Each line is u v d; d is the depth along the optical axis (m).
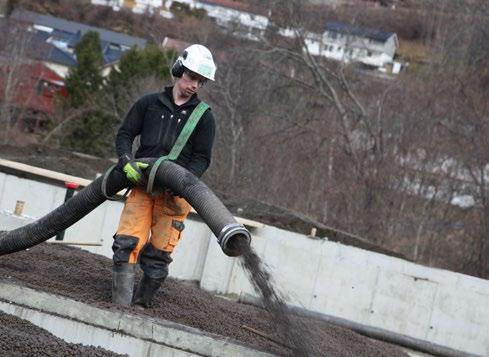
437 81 44.03
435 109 40.88
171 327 10.62
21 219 17.56
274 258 23.05
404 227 36.22
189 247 22.80
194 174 10.84
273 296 9.98
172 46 64.12
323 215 37.19
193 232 22.80
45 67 74.25
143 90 55.47
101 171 30.75
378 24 61.28
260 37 44.94
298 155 40.41
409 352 17.95
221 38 45.59
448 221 36.34
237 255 9.96
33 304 10.79
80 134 60.62
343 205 37.41
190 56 10.75
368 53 53.09
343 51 48.06
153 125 10.86
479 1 49.03
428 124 39.88
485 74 44.97
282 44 45.12
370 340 14.59
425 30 60.06
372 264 22.66
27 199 23.84
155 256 11.27
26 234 11.39
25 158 30.09
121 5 113.50
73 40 105.81
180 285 14.16
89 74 63.19
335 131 41.41
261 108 43.06
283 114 42.22
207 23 51.12
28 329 10.17
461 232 36.16
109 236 22.80
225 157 40.09
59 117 62.47
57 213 11.25
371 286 22.62
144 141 10.90
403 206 36.47
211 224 10.07
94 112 59.75
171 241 11.22
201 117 10.87
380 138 39.44
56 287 11.58
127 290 11.14
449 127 39.88
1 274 11.66
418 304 22.33
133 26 110.25
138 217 10.96
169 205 11.02
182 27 64.88
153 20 84.38
